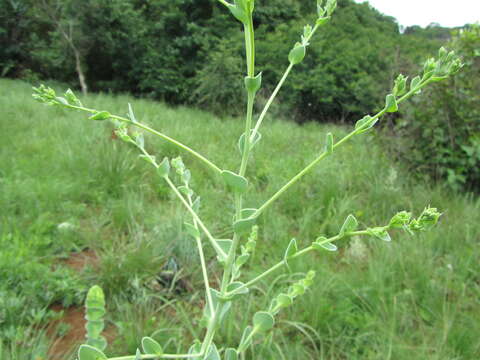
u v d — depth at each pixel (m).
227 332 2.30
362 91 10.77
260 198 4.02
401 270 2.93
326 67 11.49
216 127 7.39
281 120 9.98
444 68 0.89
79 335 2.34
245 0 0.88
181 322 2.47
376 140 5.31
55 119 6.34
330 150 0.95
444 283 2.84
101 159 4.49
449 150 4.48
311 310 2.46
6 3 13.79
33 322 2.23
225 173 0.97
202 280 2.93
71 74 14.16
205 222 3.45
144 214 3.67
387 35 16.53
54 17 12.68
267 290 2.68
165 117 7.63
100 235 3.33
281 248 3.18
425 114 4.64
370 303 2.61
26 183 3.85
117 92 13.70
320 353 2.30
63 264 2.99
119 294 2.64
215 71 10.71
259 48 12.29
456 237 3.42
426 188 4.49
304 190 4.40
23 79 13.65
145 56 12.68
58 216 3.54
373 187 4.30
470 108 4.50
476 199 4.43
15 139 5.24
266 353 2.17
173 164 1.29
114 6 12.38
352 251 3.25
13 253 2.72
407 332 2.37
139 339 2.21
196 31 12.89
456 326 2.39
